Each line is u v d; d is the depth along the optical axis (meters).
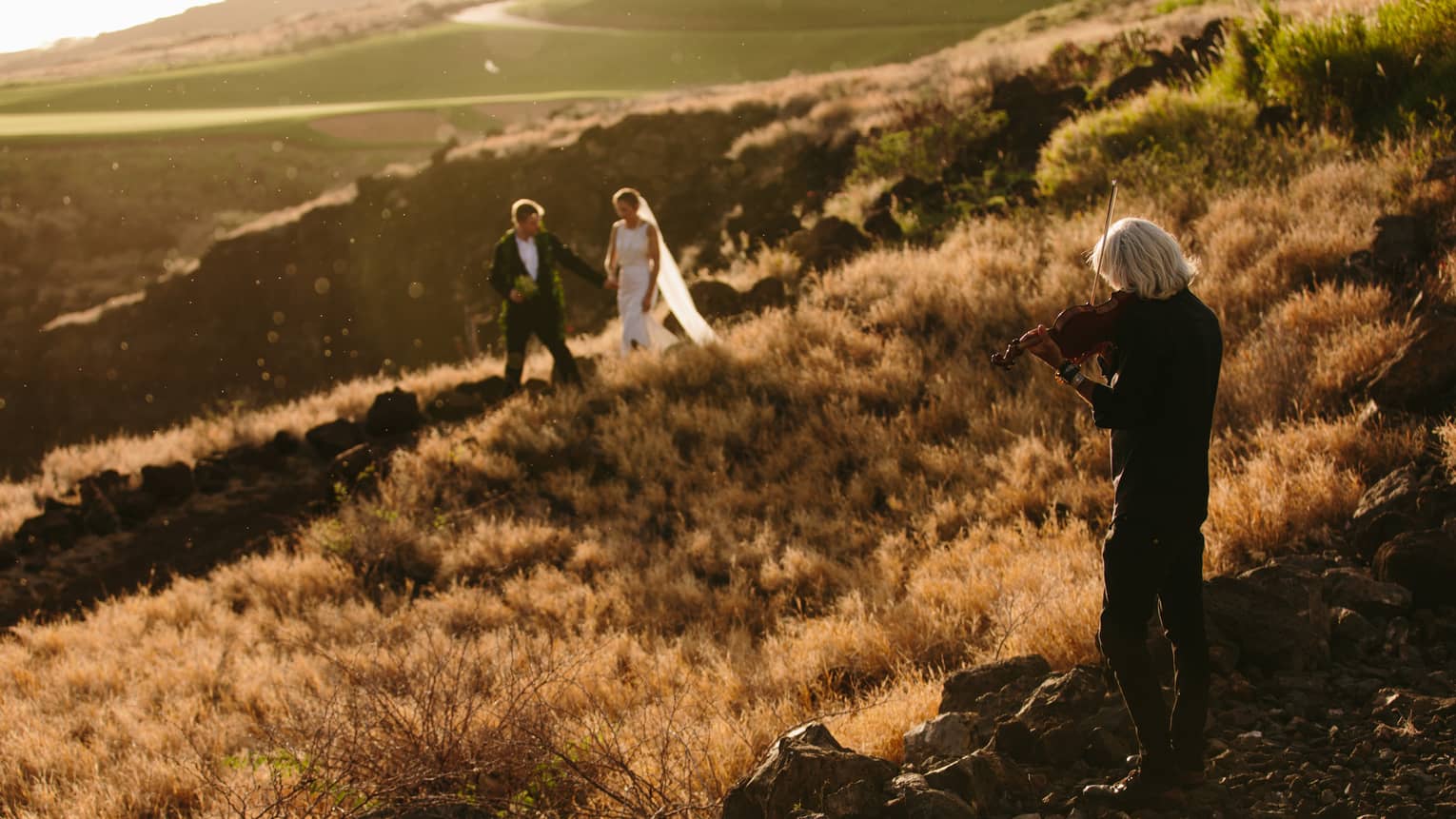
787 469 8.40
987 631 5.23
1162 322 2.90
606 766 3.90
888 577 6.34
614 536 8.01
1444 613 4.27
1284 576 4.23
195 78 82.06
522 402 10.15
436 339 28.66
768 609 6.56
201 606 8.27
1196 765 3.23
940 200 13.74
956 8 69.12
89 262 56.16
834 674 5.19
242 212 58.19
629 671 5.76
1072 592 4.80
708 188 24.28
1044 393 8.07
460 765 3.75
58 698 6.71
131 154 62.12
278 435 11.44
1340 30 10.83
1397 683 3.86
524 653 5.72
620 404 9.62
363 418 12.25
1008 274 9.98
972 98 18.25
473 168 30.38
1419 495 4.85
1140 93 14.10
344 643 6.99
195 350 31.30
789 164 22.86
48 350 32.59
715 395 9.67
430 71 77.31
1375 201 8.37
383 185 32.25
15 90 84.38
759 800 3.40
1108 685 3.95
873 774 3.37
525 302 10.28
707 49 71.25
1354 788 3.23
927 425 8.38
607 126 29.00
